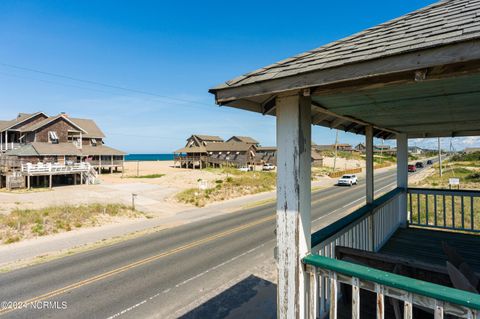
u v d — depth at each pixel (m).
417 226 6.11
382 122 4.09
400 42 1.71
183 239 9.85
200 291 5.67
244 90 2.13
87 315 4.91
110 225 12.27
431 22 1.98
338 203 16.66
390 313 2.66
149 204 17.44
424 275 2.63
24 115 33.62
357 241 3.74
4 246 9.27
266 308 4.77
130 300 5.42
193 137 51.59
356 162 62.91
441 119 3.74
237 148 48.31
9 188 23.41
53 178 28.08
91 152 36.00
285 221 2.19
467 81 1.83
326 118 3.71
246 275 6.36
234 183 24.11
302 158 2.13
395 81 1.68
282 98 2.18
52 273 6.94
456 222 8.71
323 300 2.85
